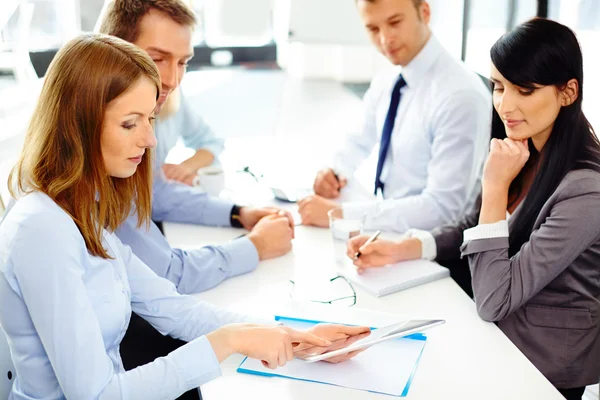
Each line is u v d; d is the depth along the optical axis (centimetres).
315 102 664
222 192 233
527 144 154
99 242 117
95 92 109
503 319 151
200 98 674
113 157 115
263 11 815
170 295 140
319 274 165
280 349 117
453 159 209
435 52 223
